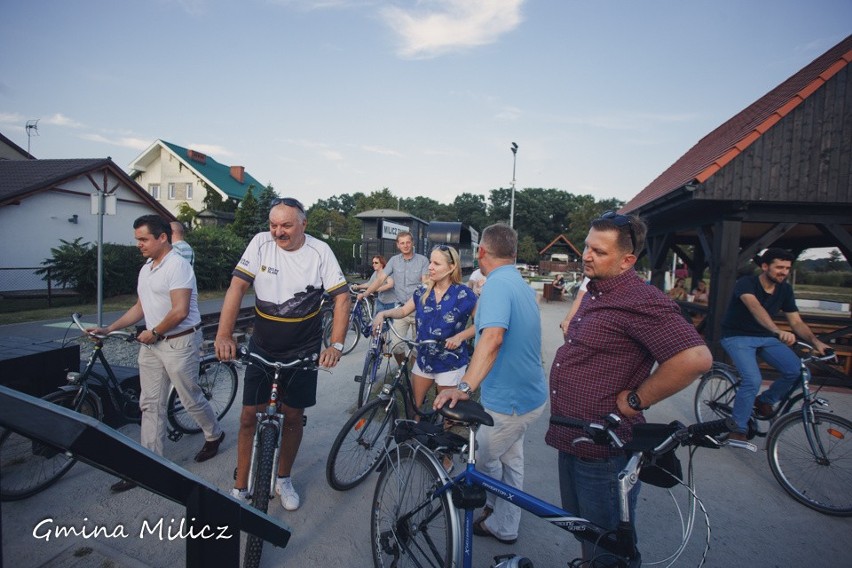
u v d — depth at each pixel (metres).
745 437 4.26
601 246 1.92
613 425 1.81
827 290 32.91
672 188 8.72
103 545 2.70
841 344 7.23
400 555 2.34
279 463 3.21
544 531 3.09
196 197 35.56
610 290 1.97
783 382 4.05
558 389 2.11
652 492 3.67
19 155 25.70
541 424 5.09
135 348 7.68
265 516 1.64
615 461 1.97
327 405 5.26
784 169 7.43
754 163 7.43
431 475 2.21
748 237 11.97
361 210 67.62
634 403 1.83
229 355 2.71
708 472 3.99
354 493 3.43
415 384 3.92
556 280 21.80
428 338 3.79
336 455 3.29
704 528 3.17
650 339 1.77
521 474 2.86
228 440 4.12
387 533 2.43
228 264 18.92
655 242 12.18
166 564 2.58
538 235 83.56
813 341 3.93
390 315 4.48
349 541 2.88
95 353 3.59
